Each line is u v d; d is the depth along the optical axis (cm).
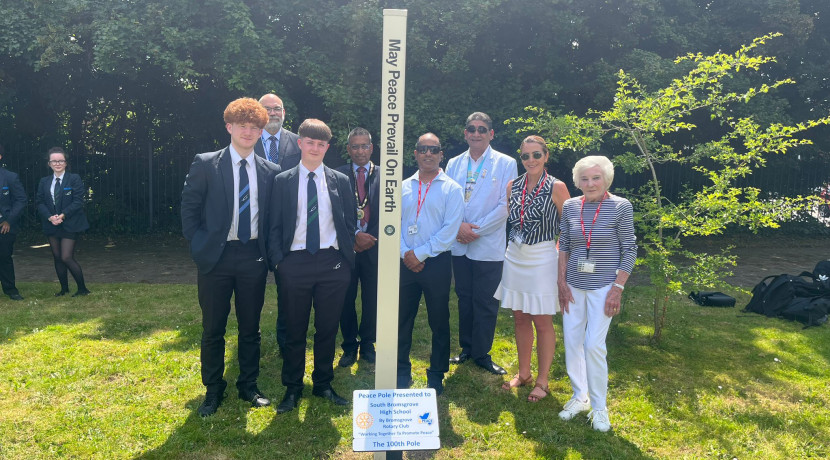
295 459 311
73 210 662
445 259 387
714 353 492
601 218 351
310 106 1052
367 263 446
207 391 367
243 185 344
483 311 435
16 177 650
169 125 1264
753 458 321
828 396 406
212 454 315
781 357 483
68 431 336
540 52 994
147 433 334
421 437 271
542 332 393
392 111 279
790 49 1062
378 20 866
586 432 346
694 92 985
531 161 376
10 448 316
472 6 890
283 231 354
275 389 400
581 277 357
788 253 1104
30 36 859
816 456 324
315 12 891
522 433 345
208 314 353
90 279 789
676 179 1255
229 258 346
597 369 349
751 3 1076
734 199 478
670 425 359
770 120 999
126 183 1244
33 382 400
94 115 1245
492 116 955
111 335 513
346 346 462
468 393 402
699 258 507
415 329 552
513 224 389
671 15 1096
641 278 820
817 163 1360
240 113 333
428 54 929
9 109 1097
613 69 970
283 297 359
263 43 880
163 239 1179
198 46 848
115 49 823
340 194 364
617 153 1014
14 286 655
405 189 395
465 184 439
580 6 955
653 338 516
